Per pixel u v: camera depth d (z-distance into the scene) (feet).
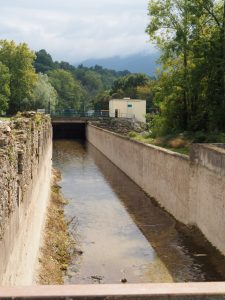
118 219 83.05
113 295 14.69
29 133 47.21
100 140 200.85
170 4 120.78
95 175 136.56
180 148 115.03
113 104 255.70
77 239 70.28
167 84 127.24
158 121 144.77
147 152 107.14
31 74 271.69
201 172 70.13
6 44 264.93
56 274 53.62
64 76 457.27
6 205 29.07
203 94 120.98
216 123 114.42
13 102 268.62
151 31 124.57
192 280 54.65
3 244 27.55
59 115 265.95
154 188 100.17
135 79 362.74
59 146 227.81
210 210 65.87
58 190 109.81
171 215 85.40
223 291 14.92
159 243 68.54
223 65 105.70
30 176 47.09
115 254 63.82
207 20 115.44
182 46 117.19
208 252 63.36
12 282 31.48
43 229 66.28
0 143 31.04
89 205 94.68
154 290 14.96
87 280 53.83
